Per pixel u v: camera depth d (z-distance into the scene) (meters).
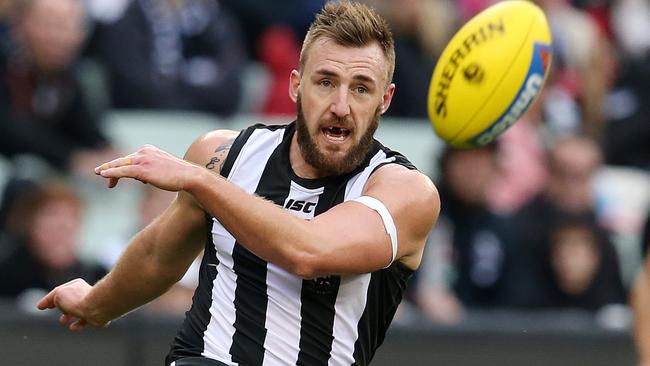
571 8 39.44
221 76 33.75
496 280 29.70
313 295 15.45
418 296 28.80
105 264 28.11
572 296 30.06
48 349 26.31
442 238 29.66
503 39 16.98
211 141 16.34
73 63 31.17
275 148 15.95
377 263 14.85
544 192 30.75
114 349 26.41
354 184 15.54
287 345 15.46
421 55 34.47
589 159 30.88
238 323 15.56
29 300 27.23
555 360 27.97
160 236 16.42
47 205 27.59
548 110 35.12
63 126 31.05
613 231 32.59
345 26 15.04
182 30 33.38
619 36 39.72
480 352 27.66
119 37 32.59
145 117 32.44
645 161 36.50
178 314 26.81
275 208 14.50
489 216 29.89
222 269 15.83
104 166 14.19
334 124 15.08
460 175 29.62
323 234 14.55
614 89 37.28
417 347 27.39
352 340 15.80
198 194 14.27
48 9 30.34
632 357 28.19
